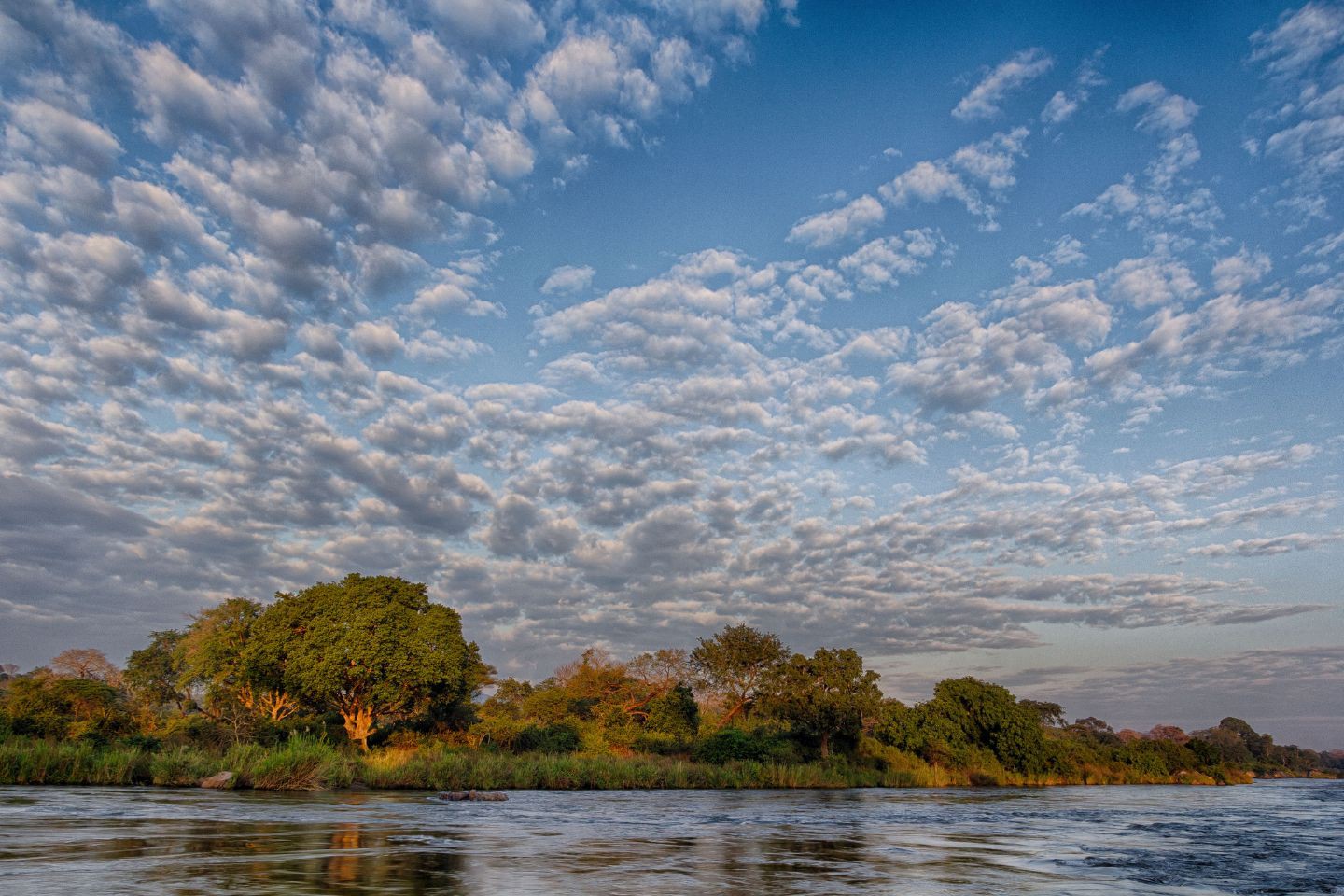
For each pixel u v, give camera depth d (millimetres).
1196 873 18188
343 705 62469
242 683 67188
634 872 16109
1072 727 141750
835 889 14531
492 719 71062
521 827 25391
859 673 80188
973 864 18562
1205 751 104562
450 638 61781
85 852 16672
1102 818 35406
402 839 20750
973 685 83750
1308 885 16828
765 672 83562
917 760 78750
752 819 30688
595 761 56969
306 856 16953
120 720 54312
